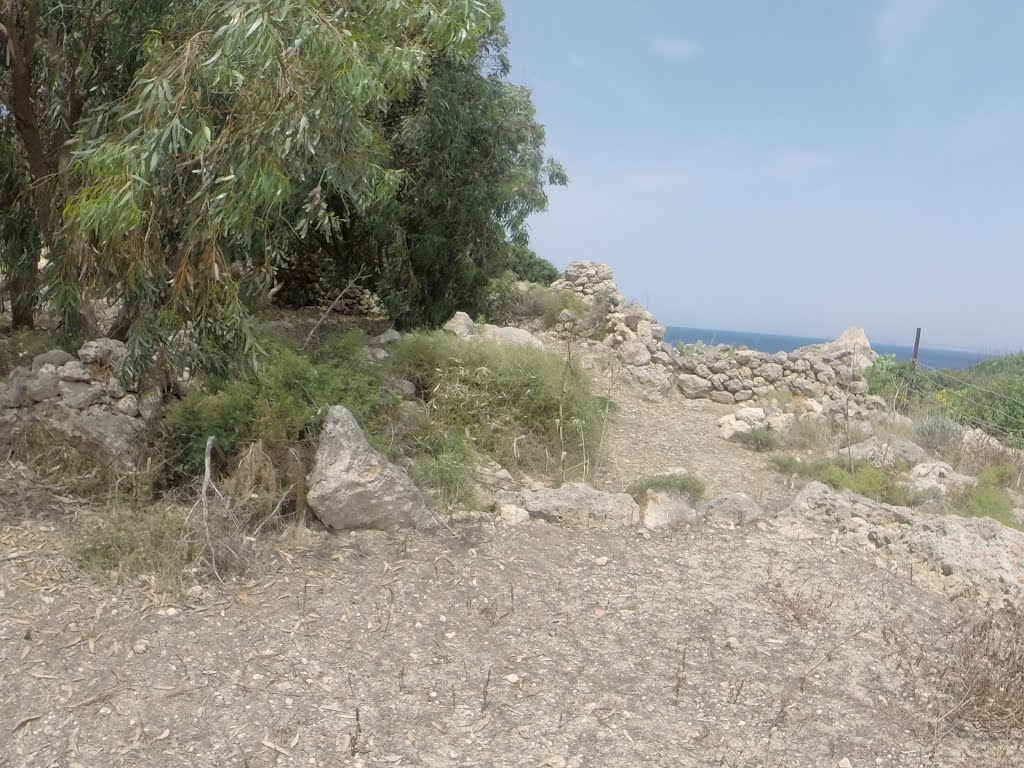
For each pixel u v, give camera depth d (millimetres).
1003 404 12961
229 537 4965
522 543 5820
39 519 5031
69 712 3527
